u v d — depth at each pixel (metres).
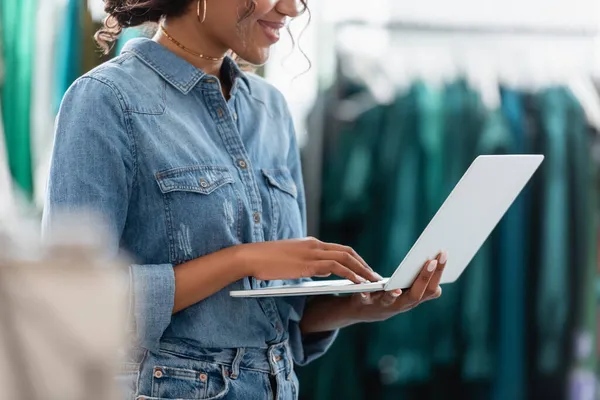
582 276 3.29
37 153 2.89
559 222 3.25
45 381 0.61
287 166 1.89
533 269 3.28
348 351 3.27
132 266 1.51
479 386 3.31
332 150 3.22
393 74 3.31
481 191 1.60
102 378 0.63
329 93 3.23
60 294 0.62
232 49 1.67
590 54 3.57
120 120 1.55
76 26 2.84
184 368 1.57
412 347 3.25
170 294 1.51
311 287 1.51
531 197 3.27
